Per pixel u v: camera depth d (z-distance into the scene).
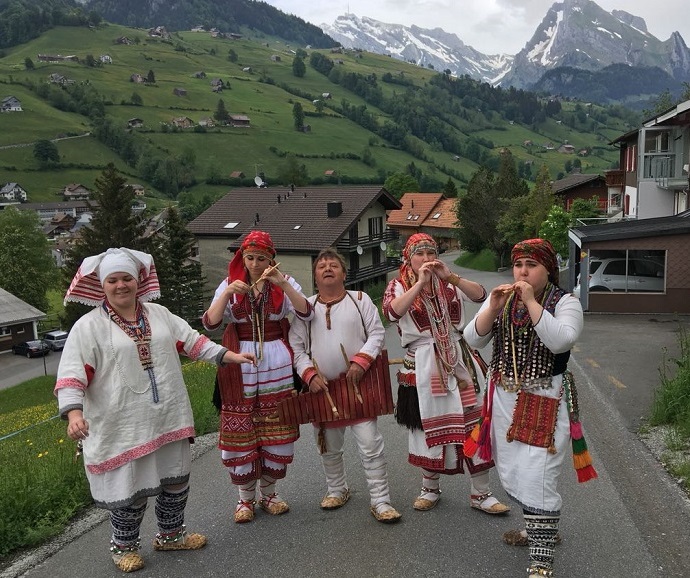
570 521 4.54
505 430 3.76
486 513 4.64
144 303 4.13
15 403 35.47
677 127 28.34
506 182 54.28
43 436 10.26
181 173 160.38
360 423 4.61
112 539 4.12
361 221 45.88
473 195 54.69
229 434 4.56
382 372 4.60
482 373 4.70
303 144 186.62
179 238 44.62
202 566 4.07
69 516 4.90
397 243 59.25
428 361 4.41
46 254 72.00
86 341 3.83
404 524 4.52
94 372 3.85
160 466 4.06
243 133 188.50
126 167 169.50
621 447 6.29
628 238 18.73
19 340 52.72
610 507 4.76
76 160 167.38
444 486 5.22
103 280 3.89
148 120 198.75
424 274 4.26
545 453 3.62
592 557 4.00
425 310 4.43
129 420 3.88
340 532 4.44
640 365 11.11
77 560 4.23
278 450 4.62
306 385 4.76
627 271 19.11
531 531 3.66
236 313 4.55
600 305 19.14
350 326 4.61
